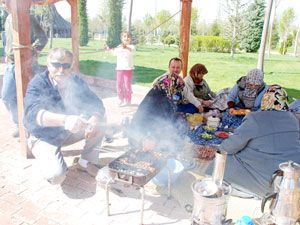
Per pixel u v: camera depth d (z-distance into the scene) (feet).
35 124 10.49
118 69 21.58
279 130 9.76
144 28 81.61
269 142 9.81
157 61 54.24
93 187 11.35
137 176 8.70
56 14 69.15
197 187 8.53
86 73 40.37
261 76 15.62
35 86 10.68
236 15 67.21
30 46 12.32
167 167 10.53
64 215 9.78
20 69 12.20
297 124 9.99
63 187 11.27
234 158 10.78
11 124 17.15
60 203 10.37
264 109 10.05
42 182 11.53
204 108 17.72
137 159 9.89
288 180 8.19
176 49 72.59
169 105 12.41
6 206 10.09
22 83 12.34
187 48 21.57
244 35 70.03
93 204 10.36
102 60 53.16
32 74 12.58
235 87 16.79
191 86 17.78
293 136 9.78
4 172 12.10
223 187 8.77
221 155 8.65
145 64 50.52
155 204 10.47
